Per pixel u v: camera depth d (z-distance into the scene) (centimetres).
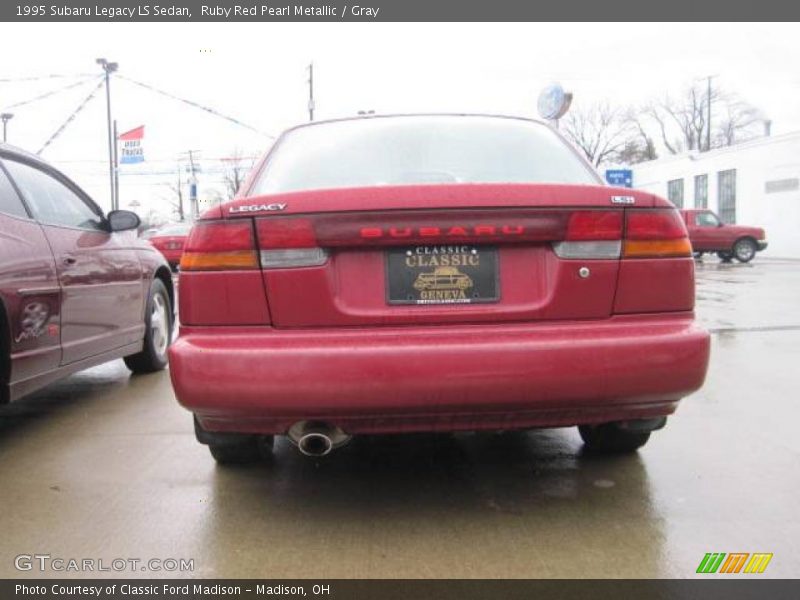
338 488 308
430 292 253
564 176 321
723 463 331
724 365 548
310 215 249
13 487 311
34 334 365
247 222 251
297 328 250
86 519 278
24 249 364
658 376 252
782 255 2678
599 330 254
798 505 285
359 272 253
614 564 240
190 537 263
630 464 332
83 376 541
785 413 411
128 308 489
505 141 340
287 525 272
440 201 249
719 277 1545
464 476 321
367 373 241
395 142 334
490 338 248
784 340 667
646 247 260
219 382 245
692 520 272
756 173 2808
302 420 250
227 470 330
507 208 251
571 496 296
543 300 255
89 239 443
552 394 248
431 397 244
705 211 2320
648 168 3725
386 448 360
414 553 250
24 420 416
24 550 254
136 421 412
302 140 345
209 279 252
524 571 237
